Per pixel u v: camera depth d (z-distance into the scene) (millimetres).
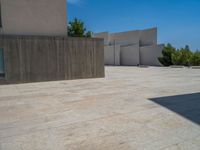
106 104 4766
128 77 11023
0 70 8141
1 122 3531
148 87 7367
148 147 2514
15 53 8328
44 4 9367
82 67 10086
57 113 4051
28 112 4152
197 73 13453
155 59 24531
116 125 3316
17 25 8852
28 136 2900
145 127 3209
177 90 6668
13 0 8688
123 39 27438
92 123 3428
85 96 5746
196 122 3432
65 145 2584
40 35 9188
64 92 6438
